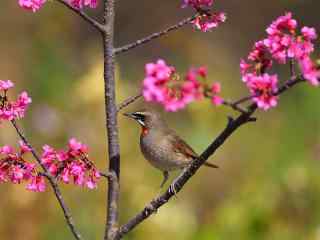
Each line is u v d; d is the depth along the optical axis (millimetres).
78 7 7293
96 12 20562
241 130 16375
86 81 13844
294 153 14930
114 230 7191
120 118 13555
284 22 5887
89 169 6805
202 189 15219
